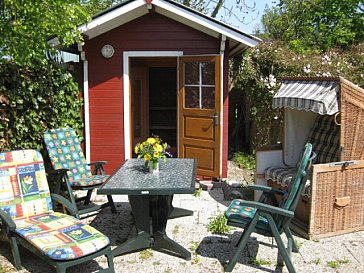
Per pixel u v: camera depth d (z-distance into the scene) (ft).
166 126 33.86
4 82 16.48
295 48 42.32
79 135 22.45
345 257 13.07
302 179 11.59
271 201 14.49
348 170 14.62
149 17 22.03
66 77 20.08
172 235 15.02
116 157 23.16
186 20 21.16
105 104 22.80
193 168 14.90
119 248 13.25
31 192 13.76
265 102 27.61
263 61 27.81
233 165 27.40
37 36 14.37
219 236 14.93
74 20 15.34
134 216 13.46
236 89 32.17
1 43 13.73
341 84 14.15
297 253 13.35
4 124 16.63
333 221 14.70
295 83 17.02
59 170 15.71
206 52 22.21
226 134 22.57
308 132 18.42
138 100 30.78
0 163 13.43
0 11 13.44
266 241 14.48
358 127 14.73
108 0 45.44
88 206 18.60
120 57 22.41
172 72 33.58
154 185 12.48
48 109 18.95
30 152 14.20
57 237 11.42
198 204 18.78
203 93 21.79
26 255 13.44
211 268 12.42
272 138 27.91
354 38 46.70
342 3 46.65
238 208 13.12
